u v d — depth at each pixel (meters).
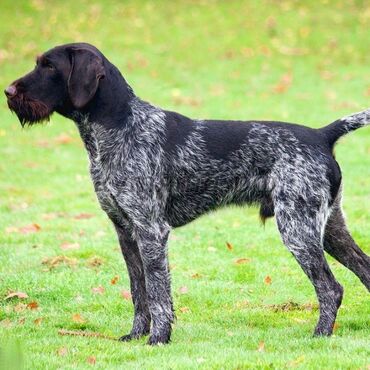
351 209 17.89
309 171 10.74
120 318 12.19
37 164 23.97
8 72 33.50
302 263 10.70
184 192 10.95
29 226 17.39
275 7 40.62
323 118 27.31
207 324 11.78
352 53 35.47
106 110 10.66
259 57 35.31
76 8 41.25
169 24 39.22
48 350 10.39
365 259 11.25
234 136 10.98
